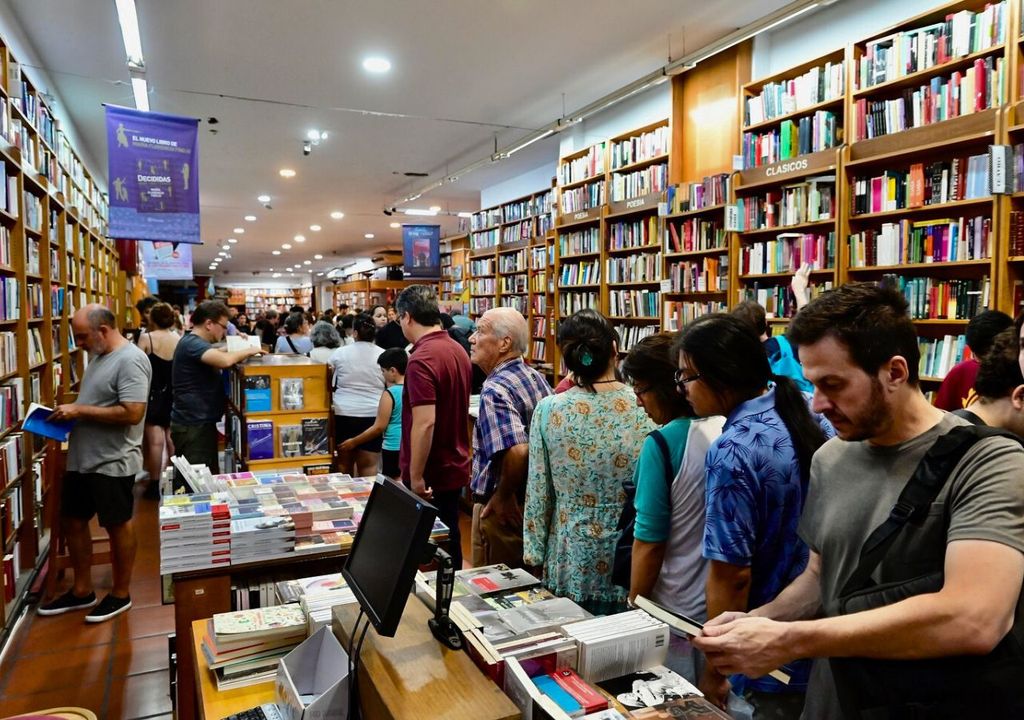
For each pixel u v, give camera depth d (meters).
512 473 2.52
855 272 4.49
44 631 3.35
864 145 4.27
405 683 1.14
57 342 5.48
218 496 2.39
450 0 4.87
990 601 0.81
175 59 5.87
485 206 12.18
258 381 4.10
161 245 12.05
